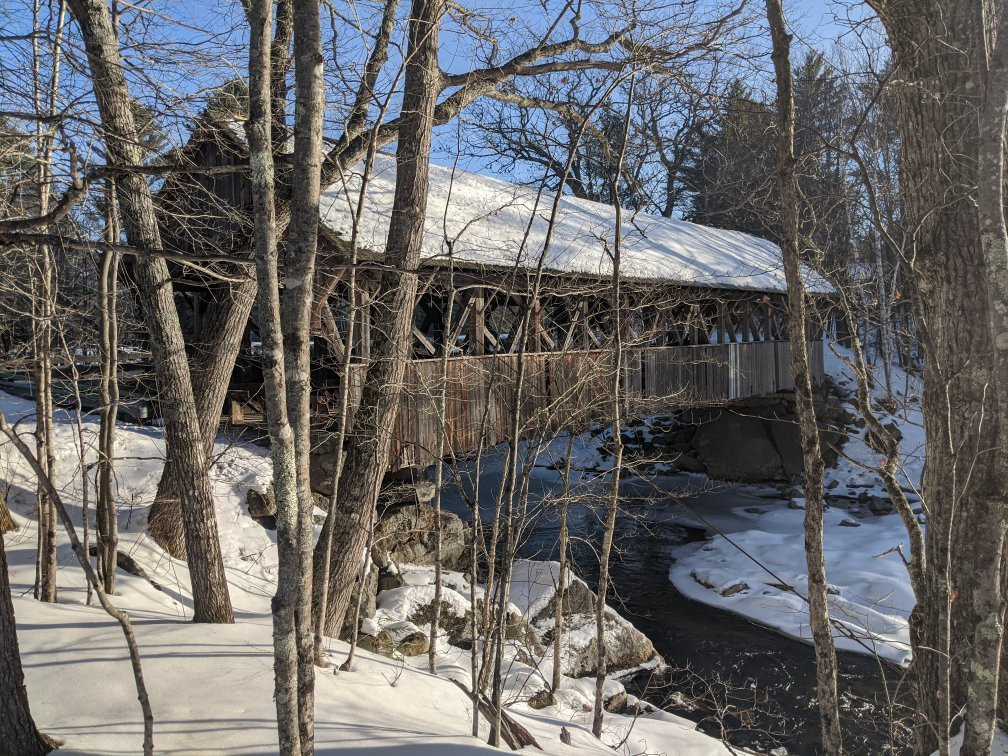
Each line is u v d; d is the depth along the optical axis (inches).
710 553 554.9
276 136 277.7
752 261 759.1
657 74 278.8
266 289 127.8
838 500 689.6
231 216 271.6
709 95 311.7
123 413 470.0
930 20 198.8
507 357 421.4
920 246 206.7
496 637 233.9
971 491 194.1
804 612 438.3
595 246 513.0
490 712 203.2
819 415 780.0
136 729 157.9
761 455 762.2
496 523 234.4
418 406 375.9
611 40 310.7
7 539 284.2
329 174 269.7
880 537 559.8
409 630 293.4
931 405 206.4
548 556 532.7
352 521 262.5
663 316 573.9
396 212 274.4
